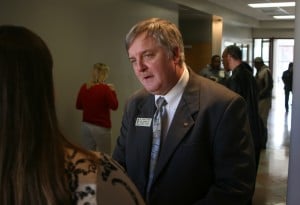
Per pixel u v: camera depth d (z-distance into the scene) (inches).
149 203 57.2
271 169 220.4
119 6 243.3
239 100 57.9
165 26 56.2
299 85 93.9
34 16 177.6
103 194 32.7
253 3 385.7
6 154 30.4
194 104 57.9
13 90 30.8
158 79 56.6
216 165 56.7
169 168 56.7
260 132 143.2
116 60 243.0
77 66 206.8
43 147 31.1
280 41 633.6
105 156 34.8
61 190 31.0
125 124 65.7
